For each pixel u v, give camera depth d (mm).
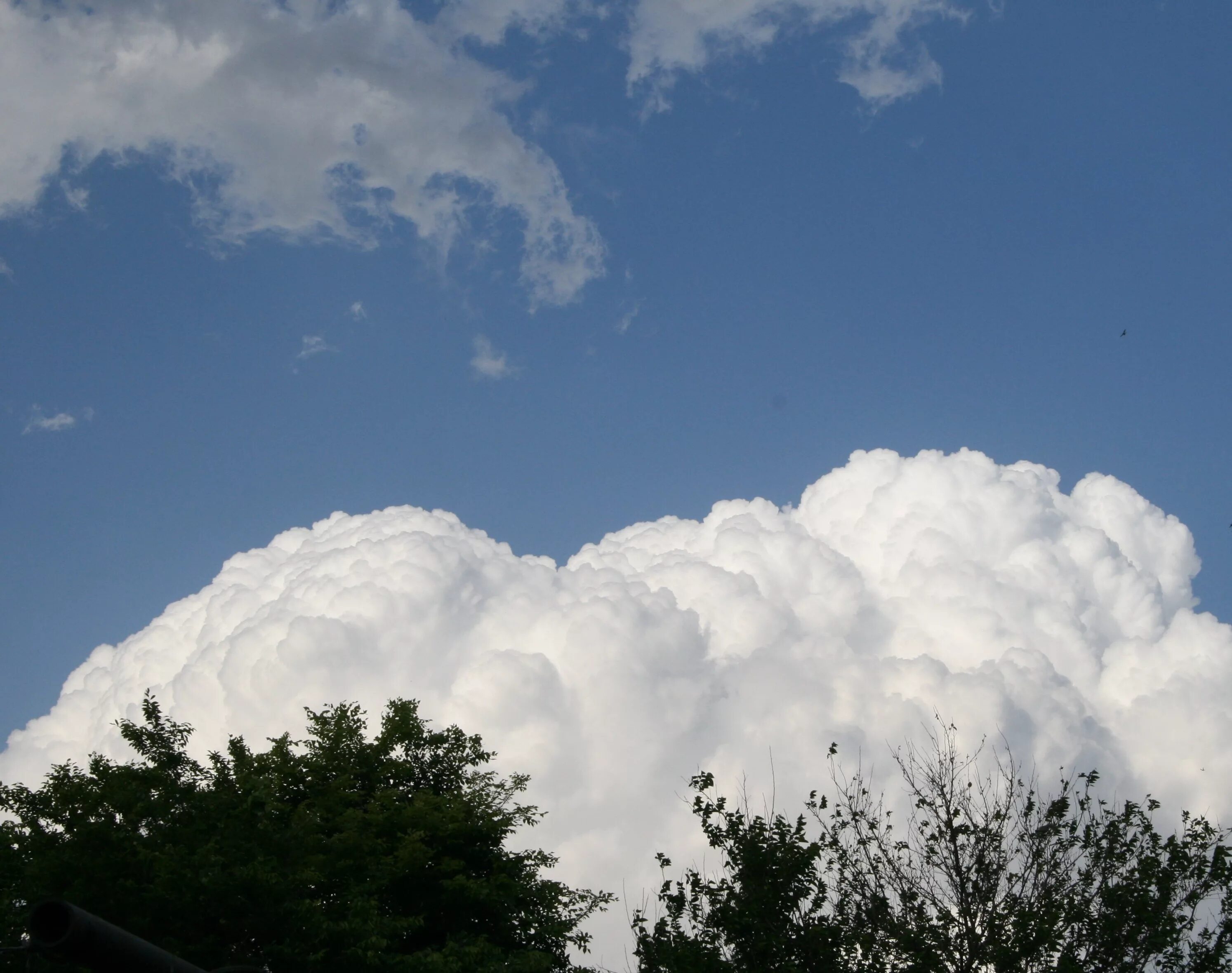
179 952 19094
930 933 20094
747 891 21375
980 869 20719
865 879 21312
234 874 19438
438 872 26781
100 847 20250
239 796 24844
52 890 19469
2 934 18578
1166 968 19812
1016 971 19438
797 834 21844
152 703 26891
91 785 23688
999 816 21438
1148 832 21203
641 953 21688
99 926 8477
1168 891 20266
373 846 25562
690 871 22156
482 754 31016
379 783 29250
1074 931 20141
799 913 21094
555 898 27906
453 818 27672
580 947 27672
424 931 26297
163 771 25234
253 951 20062
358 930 21203
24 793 23328
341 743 29672
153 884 19641
